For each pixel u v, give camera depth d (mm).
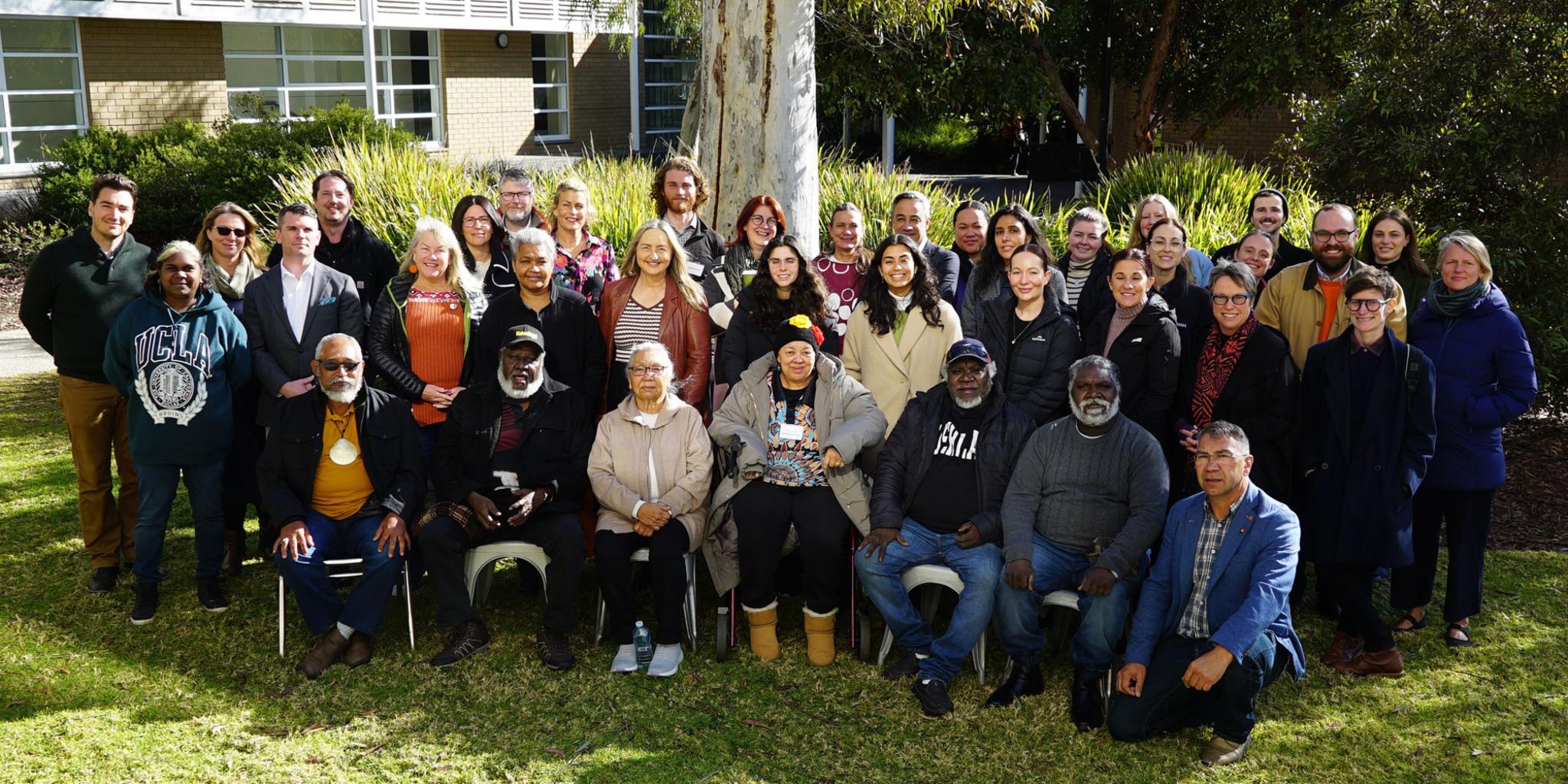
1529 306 7359
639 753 3984
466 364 5328
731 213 7078
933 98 14602
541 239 4965
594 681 4484
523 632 4910
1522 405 4582
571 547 4574
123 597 5113
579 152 23297
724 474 4949
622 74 24797
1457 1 7867
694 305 5336
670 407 4809
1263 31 14742
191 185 13664
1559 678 4496
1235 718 3934
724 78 6961
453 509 4609
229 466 5312
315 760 3893
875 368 5141
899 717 4270
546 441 4754
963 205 6109
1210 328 4875
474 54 21719
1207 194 10141
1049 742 4102
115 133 14312
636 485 4734
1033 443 4496
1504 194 7770
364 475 4730
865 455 4988
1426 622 4984
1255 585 3906
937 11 10586
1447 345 4676
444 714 4207
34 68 15797
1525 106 7426
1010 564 4301
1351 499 4438
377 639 4816
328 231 5691
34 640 4684
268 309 5105
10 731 4016
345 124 14609
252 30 18672
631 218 8164
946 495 4574
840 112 15773
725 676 4562
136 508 5430
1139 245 5871
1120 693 4133
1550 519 6309
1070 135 23547
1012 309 5117
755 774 3867
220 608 5012
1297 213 8531
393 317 5246
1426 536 4797
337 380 4590
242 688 4371
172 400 4723
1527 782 3816
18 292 11953
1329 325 5059
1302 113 9727
